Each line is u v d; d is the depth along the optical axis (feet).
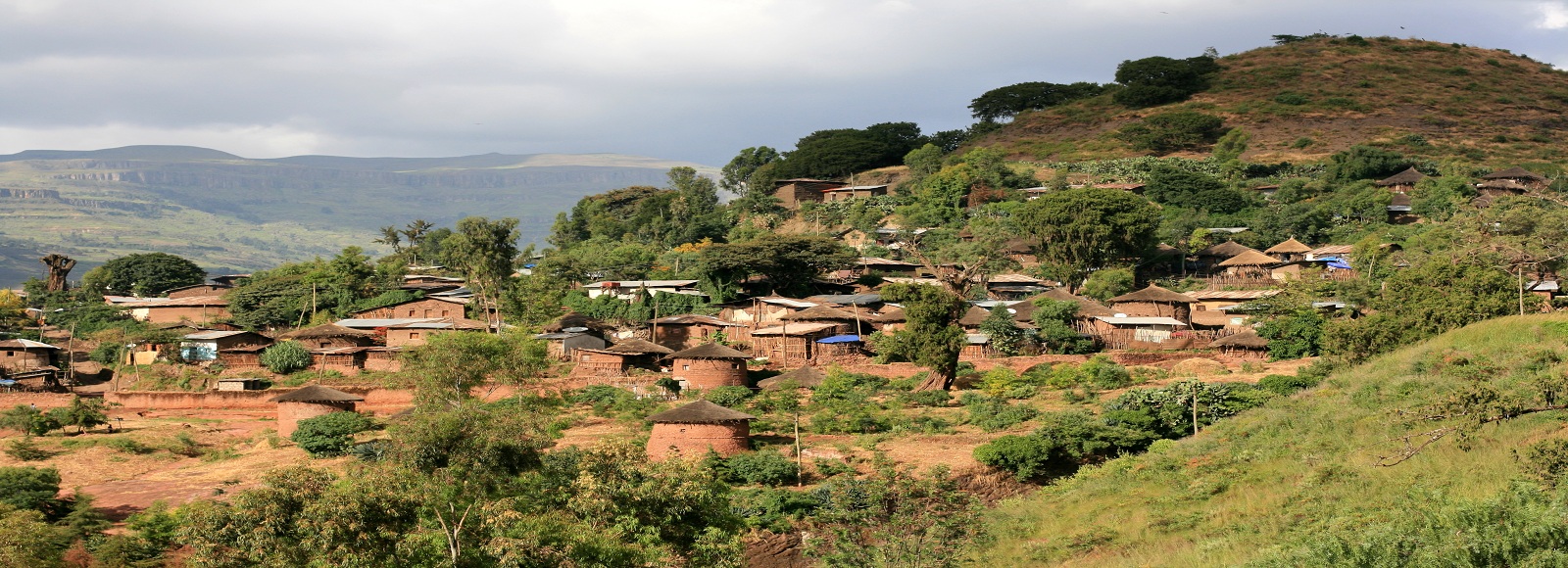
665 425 208.64
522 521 118.21
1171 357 303.48
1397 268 369.30
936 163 647.97
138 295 513.45
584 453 133.69
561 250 600.39
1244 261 426.51
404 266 497.05
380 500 113.50
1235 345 303.89
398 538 112.88
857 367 303.48
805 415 253.44
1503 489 130.00
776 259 417.28
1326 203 512.63
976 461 200.44
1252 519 149.79
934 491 177.27
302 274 476.95
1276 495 158.10
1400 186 555.28
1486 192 517.14
